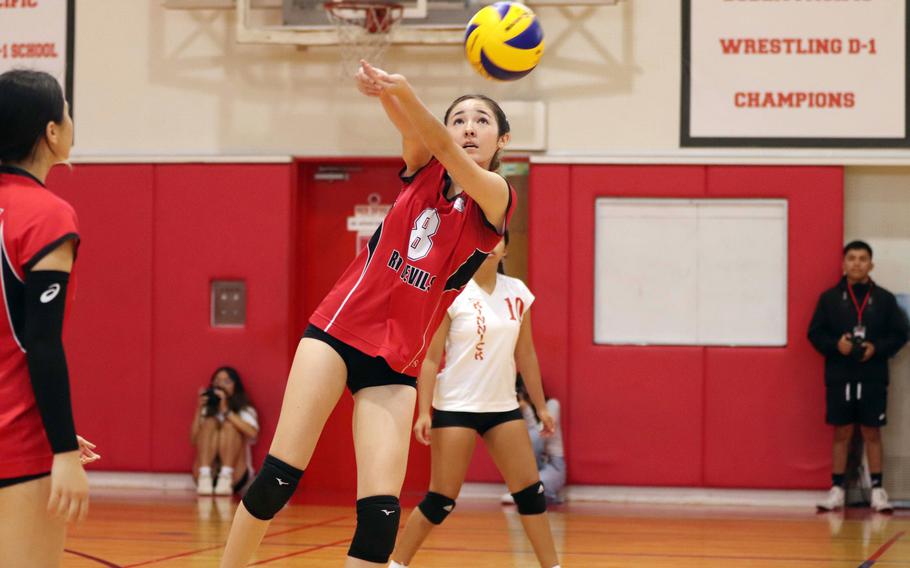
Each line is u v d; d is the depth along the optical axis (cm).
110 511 1858
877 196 2170
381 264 756
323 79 2233
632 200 2166
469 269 791
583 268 2162
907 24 2131
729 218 2152
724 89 2161
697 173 2152
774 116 2150
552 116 2194
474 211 766
